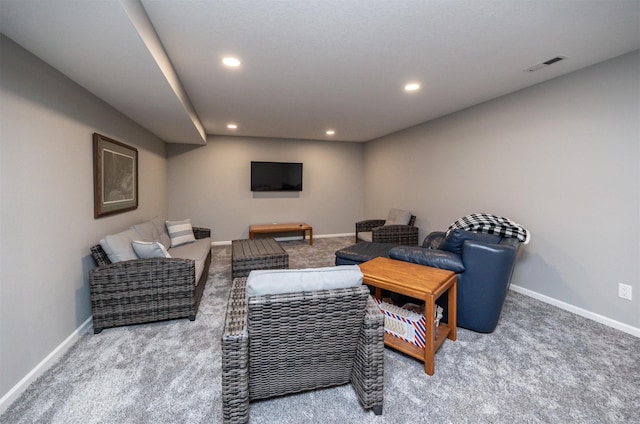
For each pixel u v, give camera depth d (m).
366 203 6.46
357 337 1.42
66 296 2.00
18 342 1.55
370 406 1.38
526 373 1.71
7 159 1.51
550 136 2.70
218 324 2.34
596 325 2.31
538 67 2.43
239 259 3.08
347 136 5.72
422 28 1.84
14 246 1.54
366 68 2.45
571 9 1.64
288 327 1.26
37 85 1.74
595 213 2.38
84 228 2.26
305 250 5.17
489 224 2.46
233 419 1.25
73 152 2.12
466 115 3.65
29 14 1.29
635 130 2.13
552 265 2.71
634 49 2.11
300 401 1.49
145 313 2.27
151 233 3.21
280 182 5.91
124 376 1.68
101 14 1.31
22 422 1.35
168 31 1.82
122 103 2.69
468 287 2.12
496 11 1.66
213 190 5.60
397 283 1.81
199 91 2.99
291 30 1.85
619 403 1.48
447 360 1.84
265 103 3.45
